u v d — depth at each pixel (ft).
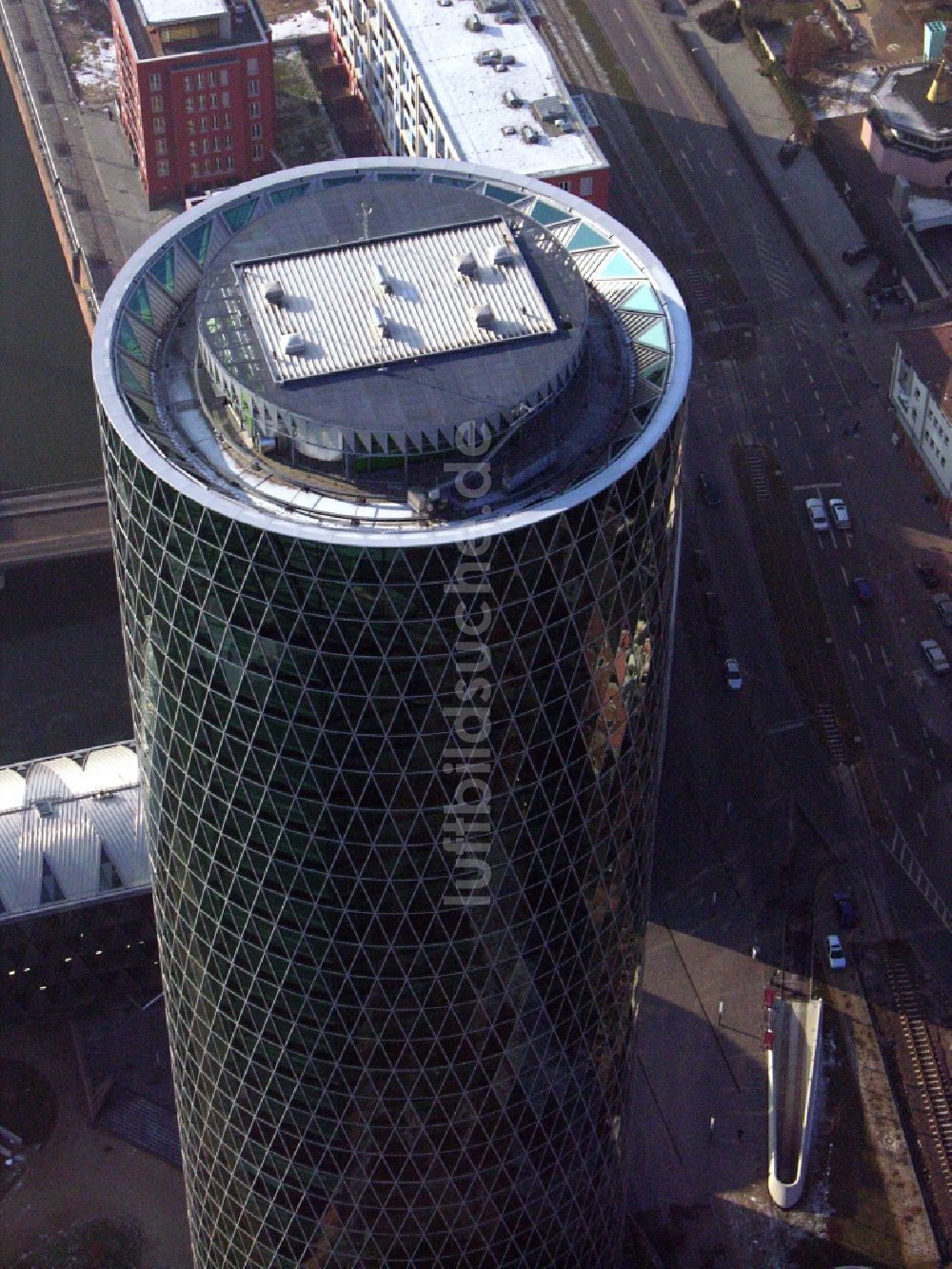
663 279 431.02
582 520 384.47
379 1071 467.52
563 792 428.97
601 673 416.05
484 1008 458.50
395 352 403.75
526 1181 509.76
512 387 400.06
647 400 412.36
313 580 378.94
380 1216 506.48
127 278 429.38
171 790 443.32
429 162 454.40
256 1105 492.95
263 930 449.06
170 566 396.57
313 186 453.17
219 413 414.41
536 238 426.51
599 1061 501.97
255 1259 547.49
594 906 461.78
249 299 411.95
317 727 403.34
